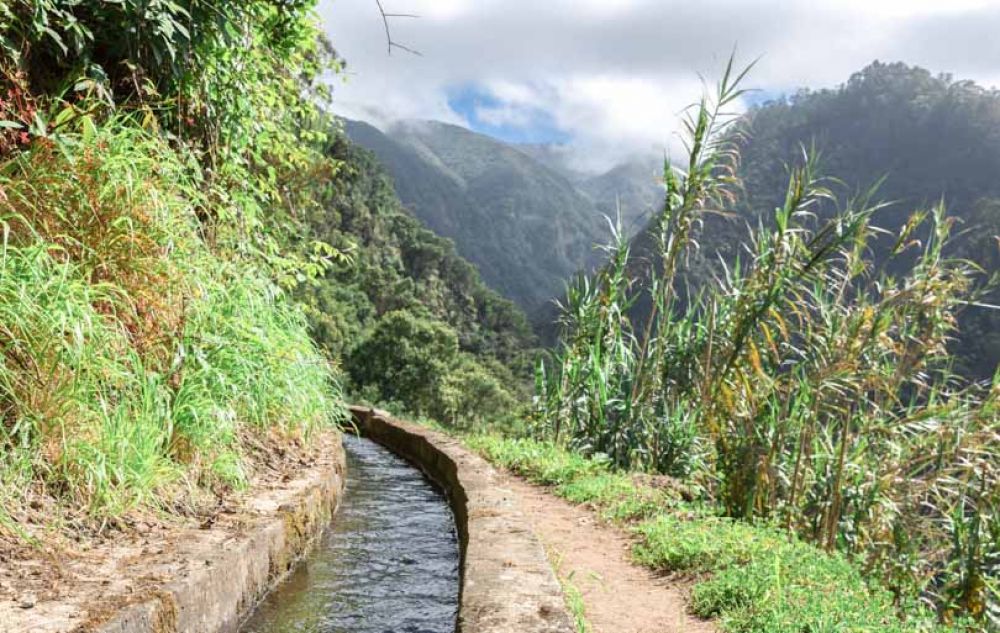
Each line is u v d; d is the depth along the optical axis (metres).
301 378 6.52
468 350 121.69
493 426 16.06
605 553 6.01
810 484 7.42
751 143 196.88
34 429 3.70
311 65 7.98
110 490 3.92
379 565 5.52
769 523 6.53
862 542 7.20
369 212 120.00
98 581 3.24
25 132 4.61
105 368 4.02
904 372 7.42
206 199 5.73
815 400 7.28
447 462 9.16
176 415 4.60
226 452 5.13
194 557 3.74
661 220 9.69
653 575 5.42
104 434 3.93
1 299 3.71
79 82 5.12
